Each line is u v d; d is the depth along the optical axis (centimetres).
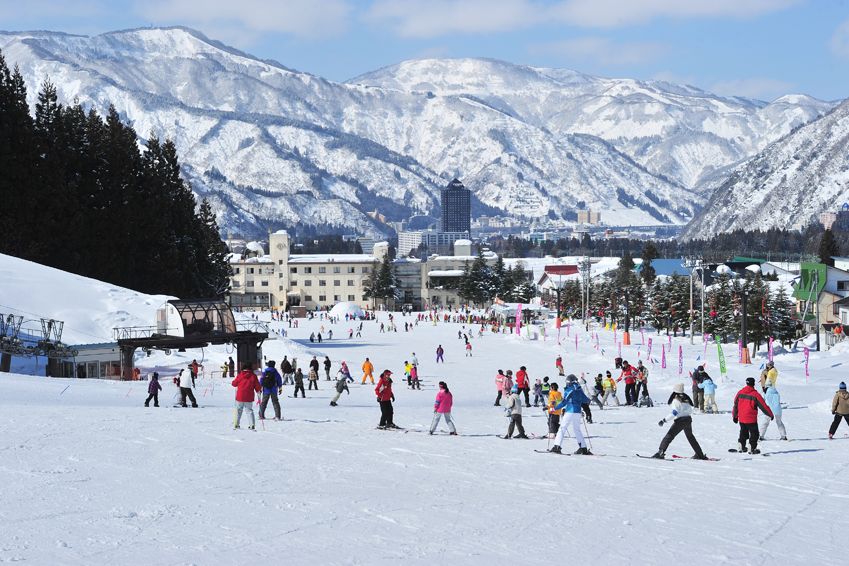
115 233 12044
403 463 2578
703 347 11675
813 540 1755
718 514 1975
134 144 13062
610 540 1714
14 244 11006
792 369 8012
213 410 4056
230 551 1566
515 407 3291
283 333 12925
